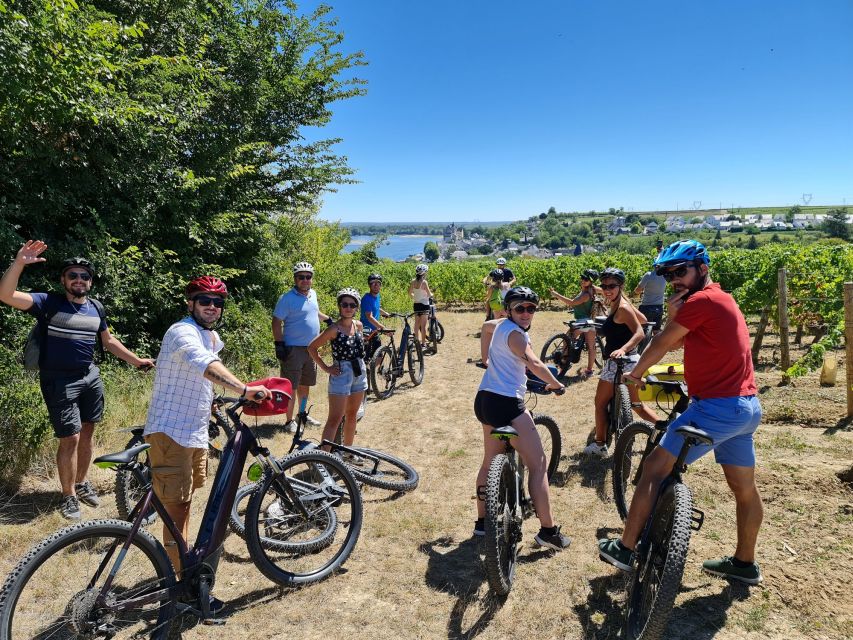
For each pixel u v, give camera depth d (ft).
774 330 37.17
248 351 28.89
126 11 28.71
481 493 12.44
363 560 12.02
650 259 67.41
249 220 32.76
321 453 11.75
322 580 11.23
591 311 27.86
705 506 13.39
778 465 14.92
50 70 18.89
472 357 36.76
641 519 9.88
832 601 9.77
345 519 13.88
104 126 23.09
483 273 74.08
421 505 14.70
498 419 11.66
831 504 12.88
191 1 30.58
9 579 7.75
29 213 21.86
